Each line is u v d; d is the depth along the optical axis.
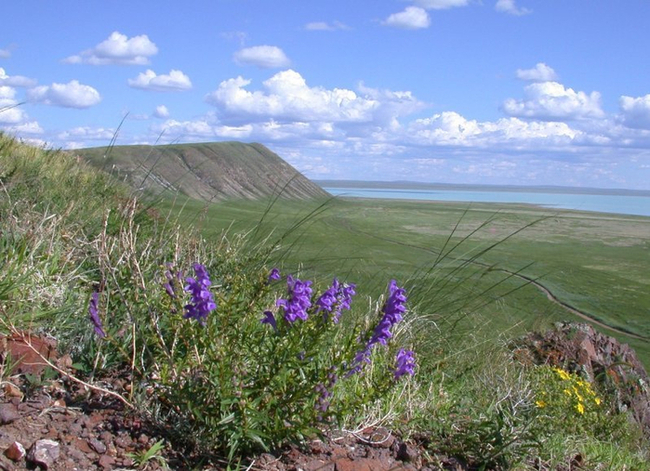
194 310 3.32
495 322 9.29
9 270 4.48
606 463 5.16
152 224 7.09
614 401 7.68
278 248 6.86
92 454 3.21
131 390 3.57
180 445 3.47
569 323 9.47
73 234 5.86
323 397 3.51
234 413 3.36
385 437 4.02
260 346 3.63
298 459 3.55
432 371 5.68
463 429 4.50
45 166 9.05
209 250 6.24
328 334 4.29
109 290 4.41
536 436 4.42
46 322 4.32
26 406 3.46
